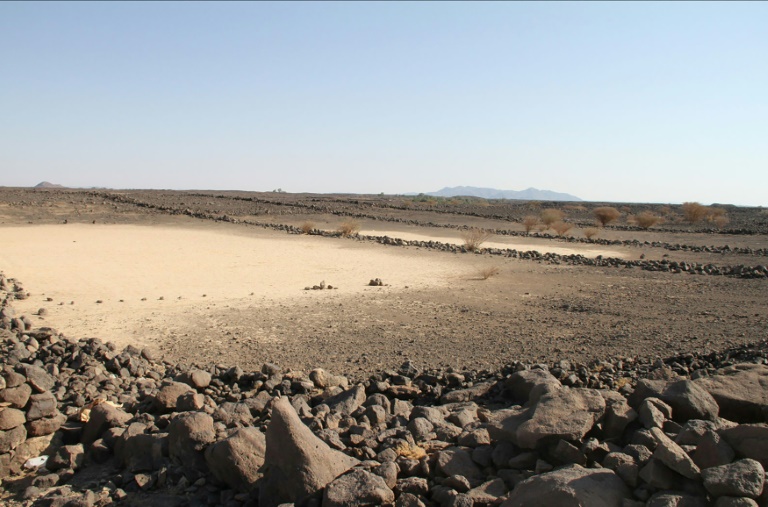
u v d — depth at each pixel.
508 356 11.61
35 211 46.50
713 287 20.86
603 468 4.84
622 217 68.00
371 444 6.18
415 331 13.90
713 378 7.09
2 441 6.52
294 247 31.91
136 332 13.40
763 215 68.81
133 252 27.98
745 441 4.88
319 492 5.09
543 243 38.41
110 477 6.26
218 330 13.74
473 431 6.03
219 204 60.44
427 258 28.56
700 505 4.28
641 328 14.14
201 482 5.87
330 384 9.40
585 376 9.66
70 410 7.62
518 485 4.71
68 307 15.83
